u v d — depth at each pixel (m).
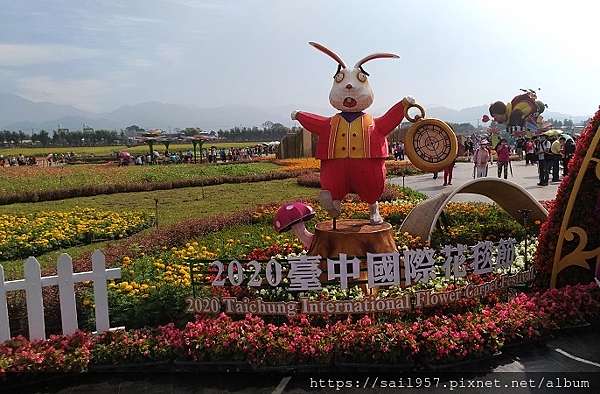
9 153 69.62
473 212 10.56
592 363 4.68
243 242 9.23
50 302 5.55
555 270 5.89
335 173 6.66
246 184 23.80
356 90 6.58
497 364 4.68
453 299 5.33
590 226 5.72
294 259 5.42
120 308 5.54
